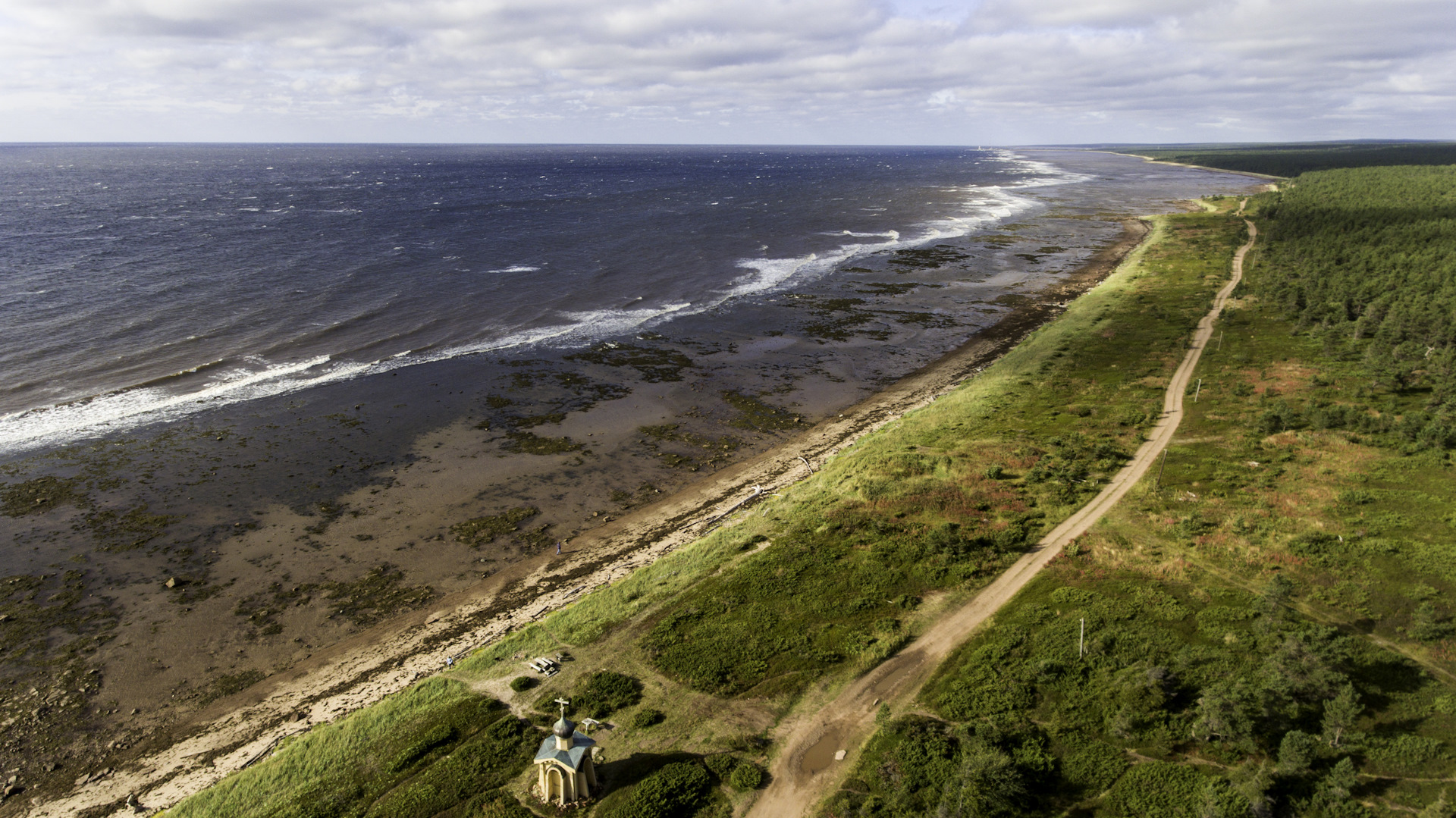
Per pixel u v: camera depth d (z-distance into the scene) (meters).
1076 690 30.58
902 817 25.23
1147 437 54.25
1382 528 40.38
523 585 41.34
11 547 42.62
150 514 46.31
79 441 54.62
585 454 56.19
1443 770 25.53
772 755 28.31
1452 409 53.22
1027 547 41.19
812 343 82.06
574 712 30.73
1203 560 38.81
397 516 47.41
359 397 64.25
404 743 29.52
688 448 57.75
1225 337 76.94
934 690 31.30
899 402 67.00
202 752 30.55
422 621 38.41
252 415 60.16
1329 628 31.94
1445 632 31.81
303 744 29.78
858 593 37.94
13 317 79.19
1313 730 27.53
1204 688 29.86
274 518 46.66
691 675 32.62
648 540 45.56
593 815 25.77
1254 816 24.17
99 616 37.81
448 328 82.94
